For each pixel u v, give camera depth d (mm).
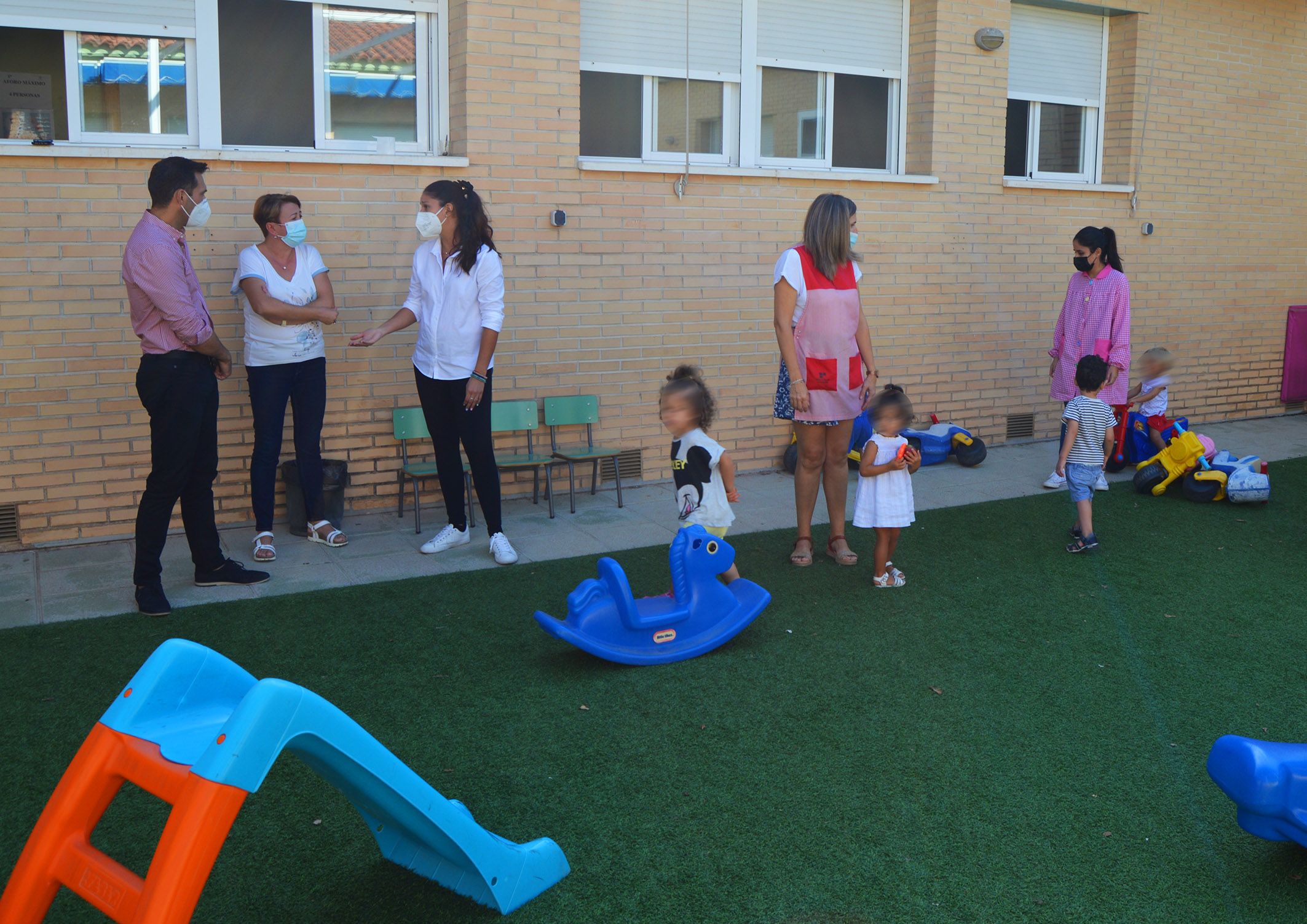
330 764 2246
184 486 4742
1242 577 5359
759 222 7441
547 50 6531
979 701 3838
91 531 5766
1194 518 6559
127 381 5730
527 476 6945
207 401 4656
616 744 3479
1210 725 3650
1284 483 7559
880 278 8008
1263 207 9914
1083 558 5688
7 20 5574
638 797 3139
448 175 6383
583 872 2756
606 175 6832
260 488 5516
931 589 5145
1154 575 5371
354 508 6469
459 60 6379
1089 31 8953
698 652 4230
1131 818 3047
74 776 2188
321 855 2838
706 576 4316
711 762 3359
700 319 7336
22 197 5402
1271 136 9797
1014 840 2924
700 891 2676
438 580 5195
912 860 2820
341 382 6297
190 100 6031
